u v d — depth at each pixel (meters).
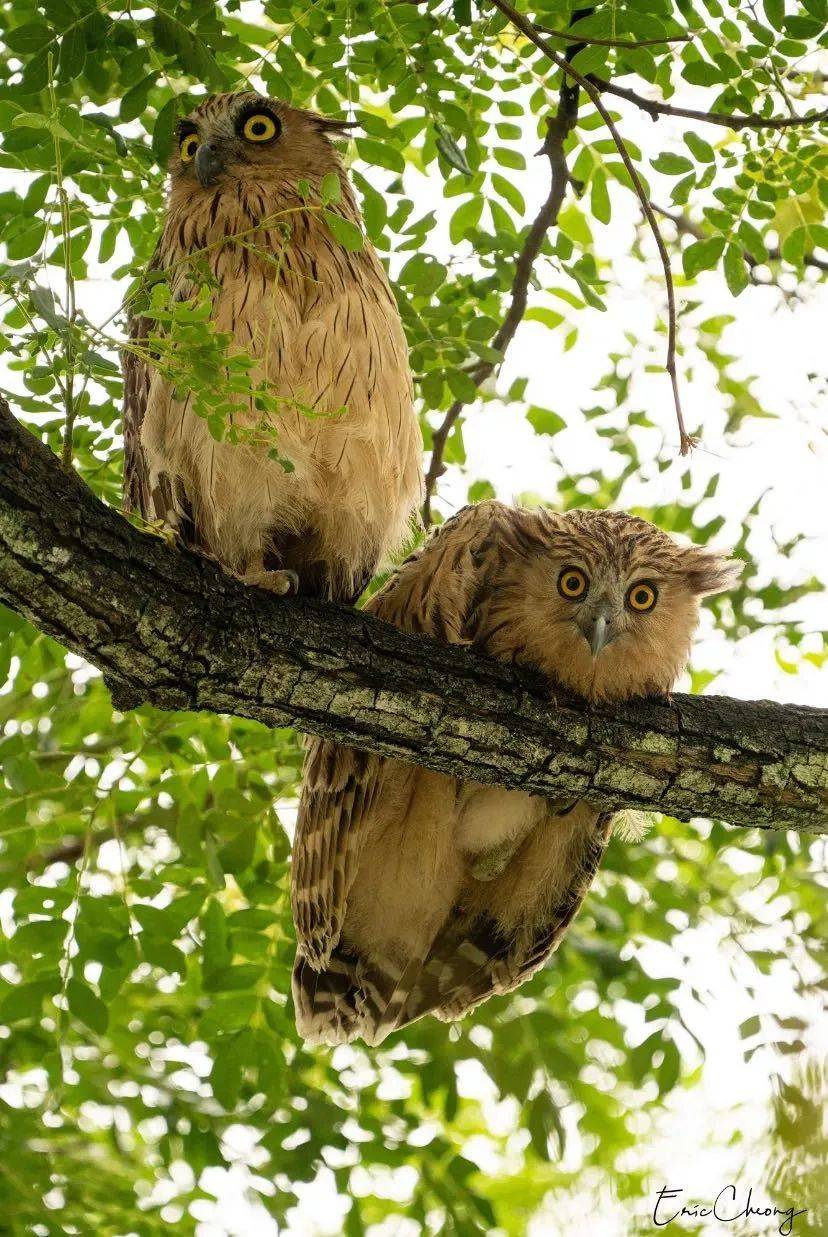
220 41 8.33
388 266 10.52
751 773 8.58
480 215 10.67
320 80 9.83
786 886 12.59
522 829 9.70
